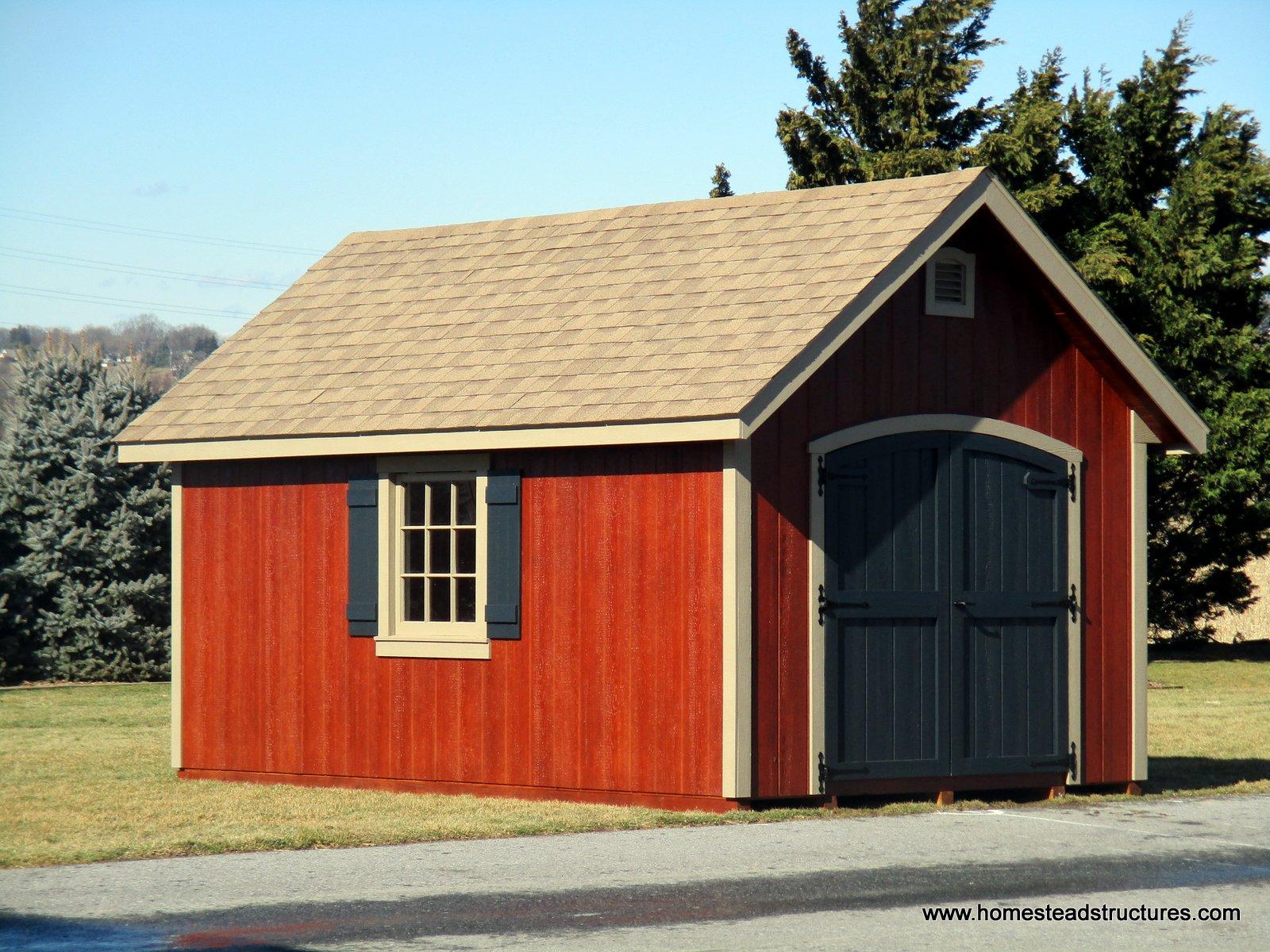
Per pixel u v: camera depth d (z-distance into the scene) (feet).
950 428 47.19
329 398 50.29
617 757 45.06
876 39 127.75
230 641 52.16
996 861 36.40
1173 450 52.75
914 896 32.19
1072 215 118.52
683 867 34.96
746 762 43.01
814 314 43.88
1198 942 28.96
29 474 97.76
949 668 46.83
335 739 50.06
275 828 39.86
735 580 42.91
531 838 38.91
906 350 46.80
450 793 47.98
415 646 48.60
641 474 44.96
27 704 82.17
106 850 36.42
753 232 50.29
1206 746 64.23
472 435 46.01
